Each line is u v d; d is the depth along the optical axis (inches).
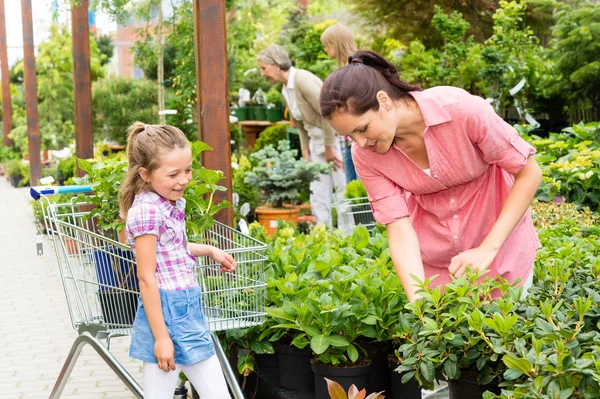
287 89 311.1
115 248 132.0
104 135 428.1
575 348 91.7
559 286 118.6
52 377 195.8
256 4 508.7
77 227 129.1
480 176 122.4
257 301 135.6
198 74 188.4
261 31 604.7
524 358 90.7
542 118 449.4
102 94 417.4
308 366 145.1
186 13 346.9
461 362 105.7
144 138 115.6
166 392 119.2
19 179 804.0
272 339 142.6
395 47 502.3
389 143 114.2
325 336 132.0
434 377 107.0
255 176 312.8
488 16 506.9
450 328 106.5
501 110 428.8
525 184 116.8
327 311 129.0
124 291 131.6
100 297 132.0
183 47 354.3
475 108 112.5
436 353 104.4
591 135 307.3
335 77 110.1
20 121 1032.2
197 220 146.3
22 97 1155.9
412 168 120.6
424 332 104.3
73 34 363.3
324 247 182.1
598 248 156.3
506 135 114.3
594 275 122.0
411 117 115.2
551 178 258.4
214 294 135.4
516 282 113.9
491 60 408.8
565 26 366.9
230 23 475.8
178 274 118.3
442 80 429.4
